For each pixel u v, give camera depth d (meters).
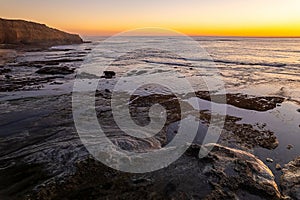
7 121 10.66
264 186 6.21
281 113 12.94
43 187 6.03
